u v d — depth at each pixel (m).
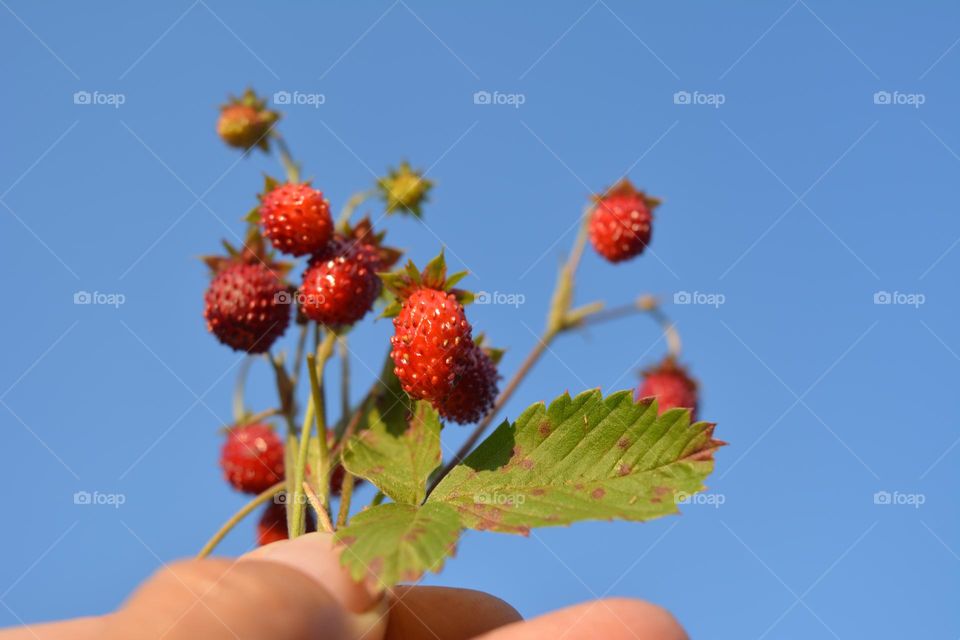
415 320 0.29
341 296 0.30
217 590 0.28
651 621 0.28
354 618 0.28
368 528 0.28
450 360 0.29
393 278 0.30
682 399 0.34
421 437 0.29
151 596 0.28
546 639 0.27
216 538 0.30
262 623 0.28
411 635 0.31
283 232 0.31
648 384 0.34
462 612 0.31
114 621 0.27
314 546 0.28
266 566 0.28
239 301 0.31
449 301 0.29
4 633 0.29
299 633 0.28
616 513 0.28
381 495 0.29
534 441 0.29
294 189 0.31
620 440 0.28
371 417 0.30
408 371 0.29
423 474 0.29
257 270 0.31
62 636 0.29
